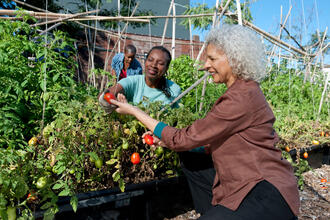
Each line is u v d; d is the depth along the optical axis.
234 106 1.18
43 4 6.35
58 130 1.70
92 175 1.83
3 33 2.26
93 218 1.67
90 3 6.64
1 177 1.23
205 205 1.87
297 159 3.22
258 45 1.25
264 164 1.22
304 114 4.78
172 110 2.04
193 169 1.83
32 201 1.51
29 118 2.11
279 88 5.32
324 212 2.63
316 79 6.20
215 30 1.30
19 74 2.25
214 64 1.30
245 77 1.24
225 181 1.30
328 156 4.20
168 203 2.20
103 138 1.76
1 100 1.98
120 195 1.75
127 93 2.27
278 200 1.13
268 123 1.23
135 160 1.87
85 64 7.88
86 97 1.93
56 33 2.48
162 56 2.16
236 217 1.13
